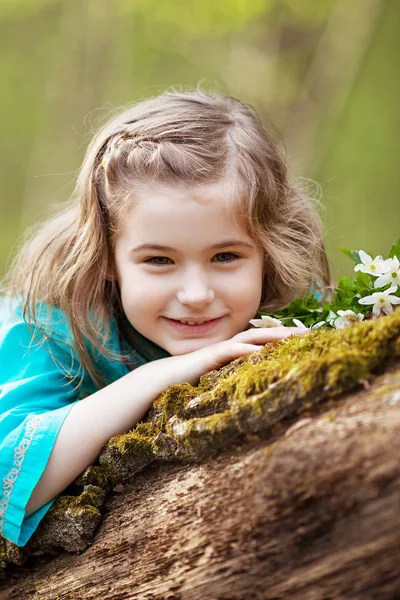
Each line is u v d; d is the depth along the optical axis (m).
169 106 1.95
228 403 1.30
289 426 1.20
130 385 1.55
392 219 8.82
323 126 8.82
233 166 1.78
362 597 1.11
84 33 9.40
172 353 1.75
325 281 2.27
